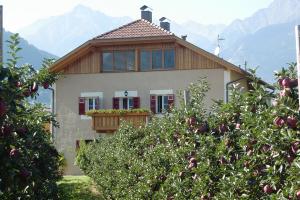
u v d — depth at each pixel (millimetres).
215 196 7828
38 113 9727
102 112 34312
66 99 36125
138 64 35594
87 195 21219
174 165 9672
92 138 35562
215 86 34375
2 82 5555
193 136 9078
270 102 6898
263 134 6137
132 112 33938
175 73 35094
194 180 8688
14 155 5918
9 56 7074
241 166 7219
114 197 16281
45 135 10516
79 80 36094
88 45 35594
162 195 10203
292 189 5453
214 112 9078
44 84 7426
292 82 5934
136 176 13320
